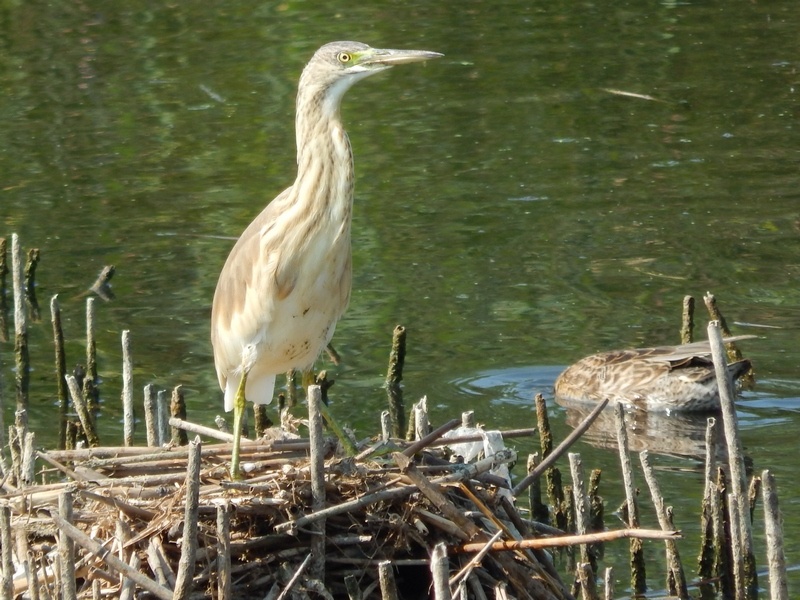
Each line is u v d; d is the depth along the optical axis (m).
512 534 8.73
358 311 15.62
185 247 17.86
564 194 19.69
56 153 21.89
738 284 16.33
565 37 27.50
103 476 8.73
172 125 23.12
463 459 9.14
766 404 13.16
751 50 26.30
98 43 27.22
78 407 11.77
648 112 23.34
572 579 9.88
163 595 7.63
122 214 19.17
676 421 13.33
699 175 20.36
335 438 9.18
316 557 8.23
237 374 10.46
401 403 13.17
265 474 8.72
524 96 24.27
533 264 17.05
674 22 28.33
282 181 20.50
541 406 11.04
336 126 9.63
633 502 9.70
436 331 15.04
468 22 28.34
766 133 22.14
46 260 17.48
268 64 25.89
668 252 17.42
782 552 7.99
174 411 11.66
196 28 28.16
